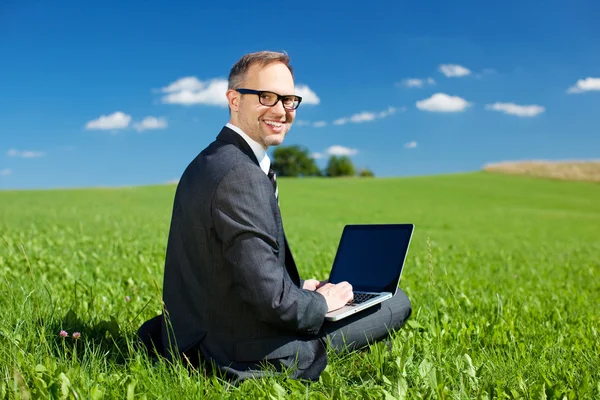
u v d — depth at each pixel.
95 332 3.50
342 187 53.22
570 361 3.31
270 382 2.53
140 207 30.06
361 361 3.05
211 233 2.62
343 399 2.47
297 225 22.98
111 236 12.34
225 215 2.55
